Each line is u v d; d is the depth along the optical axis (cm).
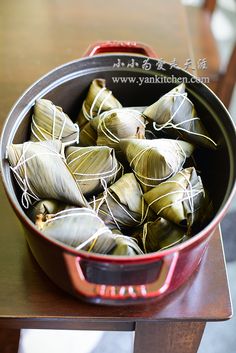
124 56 59
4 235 57
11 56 80
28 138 58
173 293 53
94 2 89
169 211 51
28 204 53
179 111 57
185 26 85
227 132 54
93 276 46
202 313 52
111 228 53
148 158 53
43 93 58
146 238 52
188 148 57
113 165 54
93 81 61
